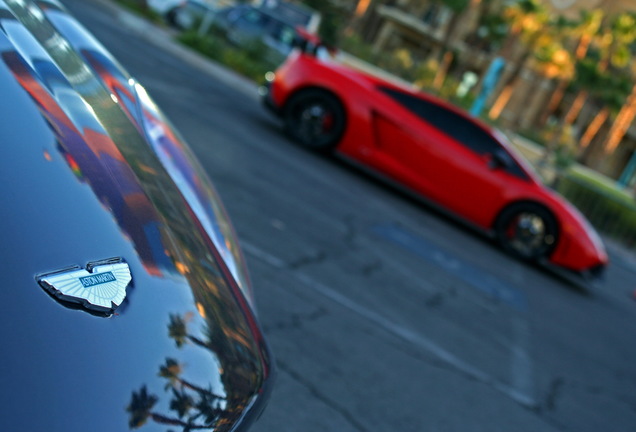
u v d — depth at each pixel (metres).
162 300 1.00
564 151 30.44
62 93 1.24
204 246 1.28
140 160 1.31
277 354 3.15
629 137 48.00
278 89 9.10
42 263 0.87
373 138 8.55
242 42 17.75
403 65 26.30
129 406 0.84
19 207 0.91
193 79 11.84
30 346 0.78
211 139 7.10
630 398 4.89
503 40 41.88
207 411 0.95
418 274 5.67
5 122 1.02
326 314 3.88
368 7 44.53
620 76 40.41
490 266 7.40
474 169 8.44
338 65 9.05
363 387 3.22
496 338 4.89
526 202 8.40
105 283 0.92
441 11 43.84
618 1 40.28
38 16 1.58
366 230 6.36
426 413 3.24
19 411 0.73
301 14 19.94
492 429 3.37
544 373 4.57
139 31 15.09
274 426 2.55
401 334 4.11
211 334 1.07
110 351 0.86
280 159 7.66
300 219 5.62
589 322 6.91
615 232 16.77
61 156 1.05
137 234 1.07
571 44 40.97
